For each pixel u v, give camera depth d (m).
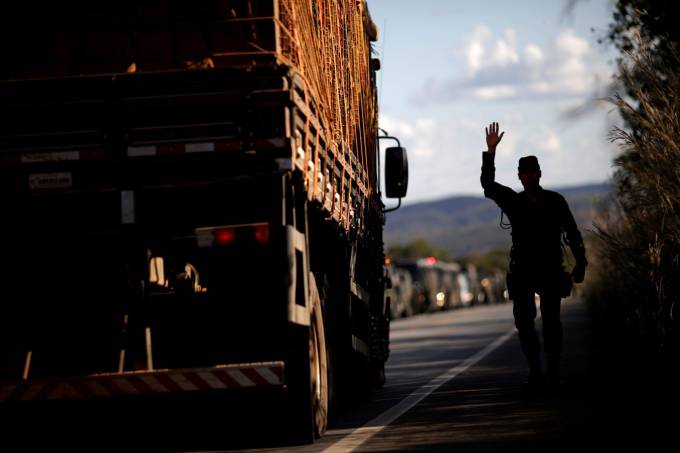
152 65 27.06
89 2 27.17
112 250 25.47
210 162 24.89
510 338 74.19
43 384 24.48
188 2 27.06
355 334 35.03
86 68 27.22
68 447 28.50
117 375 24.52
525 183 34.19
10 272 25.88
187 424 28.56
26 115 25.09
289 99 24.61
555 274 34.00
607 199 50.38
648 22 39.34
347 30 35.12
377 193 43.59
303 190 26.31
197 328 26.58
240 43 26.95
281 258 24.94
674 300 36.44
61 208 25.36
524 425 27.69
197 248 25.31
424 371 49.78
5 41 27.22
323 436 28.25
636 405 30.09
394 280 168.00
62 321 25.88
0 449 28.39
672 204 35.16
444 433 27.27
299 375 26.52
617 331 56.12
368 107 40.72
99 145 25.12
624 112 36.12
